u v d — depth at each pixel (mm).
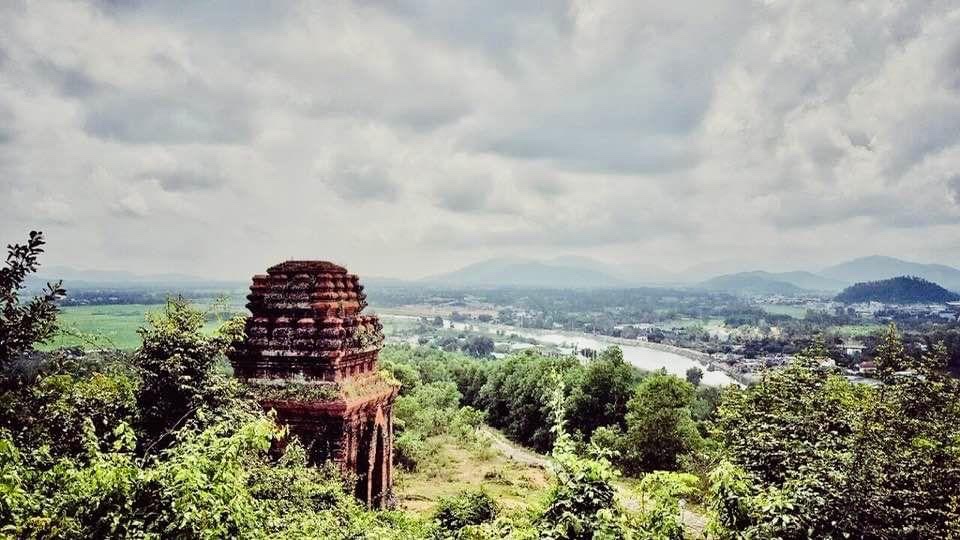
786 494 12867
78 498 9164
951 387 18781
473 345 178875
